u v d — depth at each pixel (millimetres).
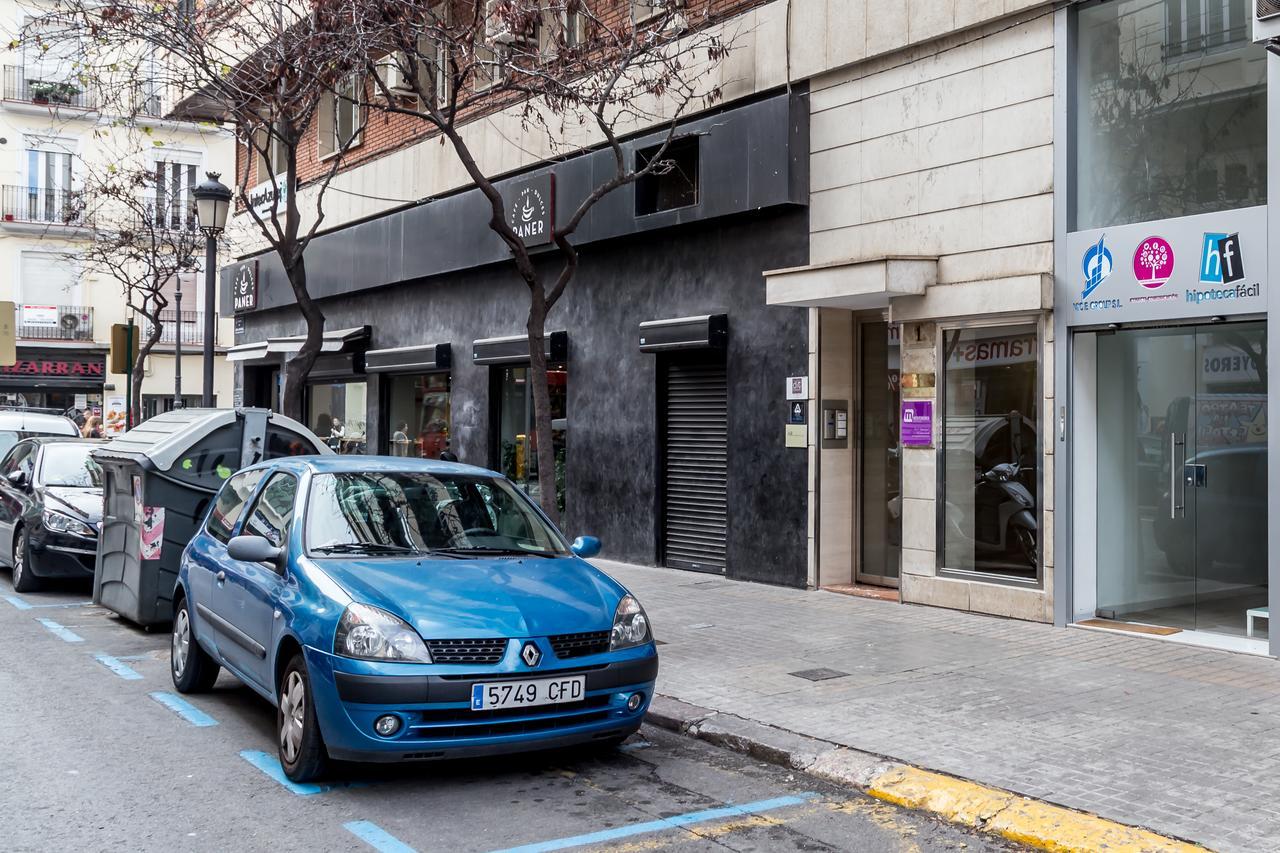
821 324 11328
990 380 9797
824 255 11273
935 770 5469
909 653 8273
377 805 5188
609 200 13672
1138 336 9070
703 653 8328
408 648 5141
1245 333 8344
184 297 39938
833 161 11180
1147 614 9117
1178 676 7434
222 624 6652
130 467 9750
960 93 10000
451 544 6246
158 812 5051
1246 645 8258
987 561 9883
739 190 11836
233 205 24953
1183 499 8812
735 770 5852
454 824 4941
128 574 9695
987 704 6742
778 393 11766
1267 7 7285
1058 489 9211
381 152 19000
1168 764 5508
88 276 37500
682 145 12945
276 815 5027
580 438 14633
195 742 6238
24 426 15648
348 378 21109
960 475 10062
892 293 10008
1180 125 8633
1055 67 9273
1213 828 4625
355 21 10203
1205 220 8195
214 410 10016
